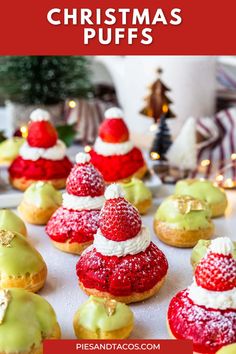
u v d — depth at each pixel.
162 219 0.54
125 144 0.63
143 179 0.65
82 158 0.53
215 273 0.41
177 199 0.54
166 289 0.48
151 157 0.68
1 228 0.52
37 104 0.77
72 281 0.49
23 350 0.40
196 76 0.71
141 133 0.73
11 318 0.40
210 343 0.40
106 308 0.43
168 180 0.65
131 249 0.46
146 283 0.46
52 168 0.62
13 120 0.77
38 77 0.76
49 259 0.52
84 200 0.52
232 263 0.41
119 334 0.42
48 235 0.54
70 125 0.71
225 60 0.80
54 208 0.57
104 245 0.46
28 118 0.77
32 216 0.57
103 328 0.42
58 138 0.68
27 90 0.77
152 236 0.56
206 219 0.54
